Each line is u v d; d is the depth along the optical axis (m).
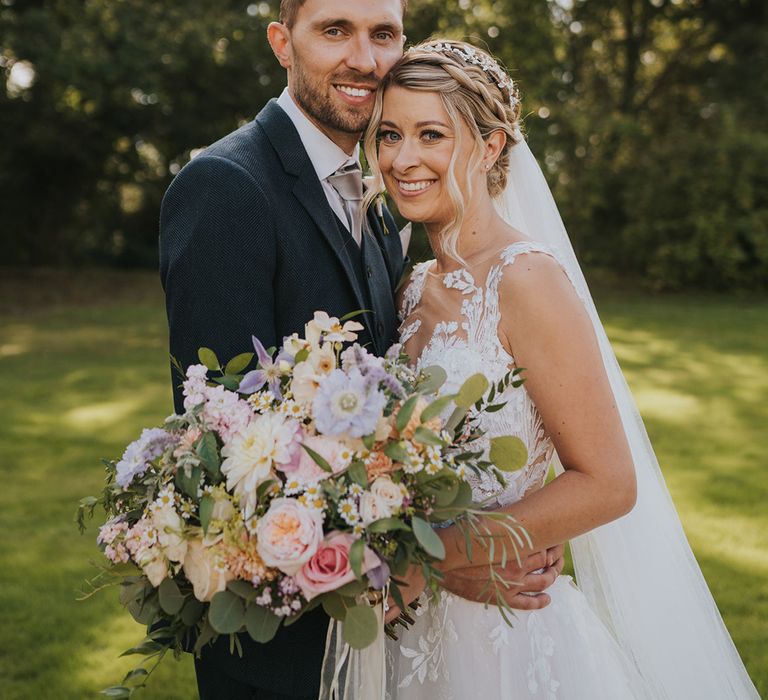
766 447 5.86
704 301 14.27
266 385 1.72
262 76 14.84
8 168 16.78
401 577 1.62
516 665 1.86
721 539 4.28
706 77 17.34
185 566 1.51
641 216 15.05
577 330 1.80
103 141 16.02
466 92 1.91
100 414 6.91
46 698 3.04
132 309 13.85
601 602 2.15
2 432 6.34
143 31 13.30
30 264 18.70
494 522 1.73
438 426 1.53
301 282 1.91
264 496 1.47
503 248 1.92
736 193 14.47
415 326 2.04
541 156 14.32
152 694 3.11
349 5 1.91
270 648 1.82
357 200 2.15
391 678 1.97
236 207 1.84
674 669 2.08
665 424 6.49
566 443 1.81
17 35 12.43
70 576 4.00
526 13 13.88
